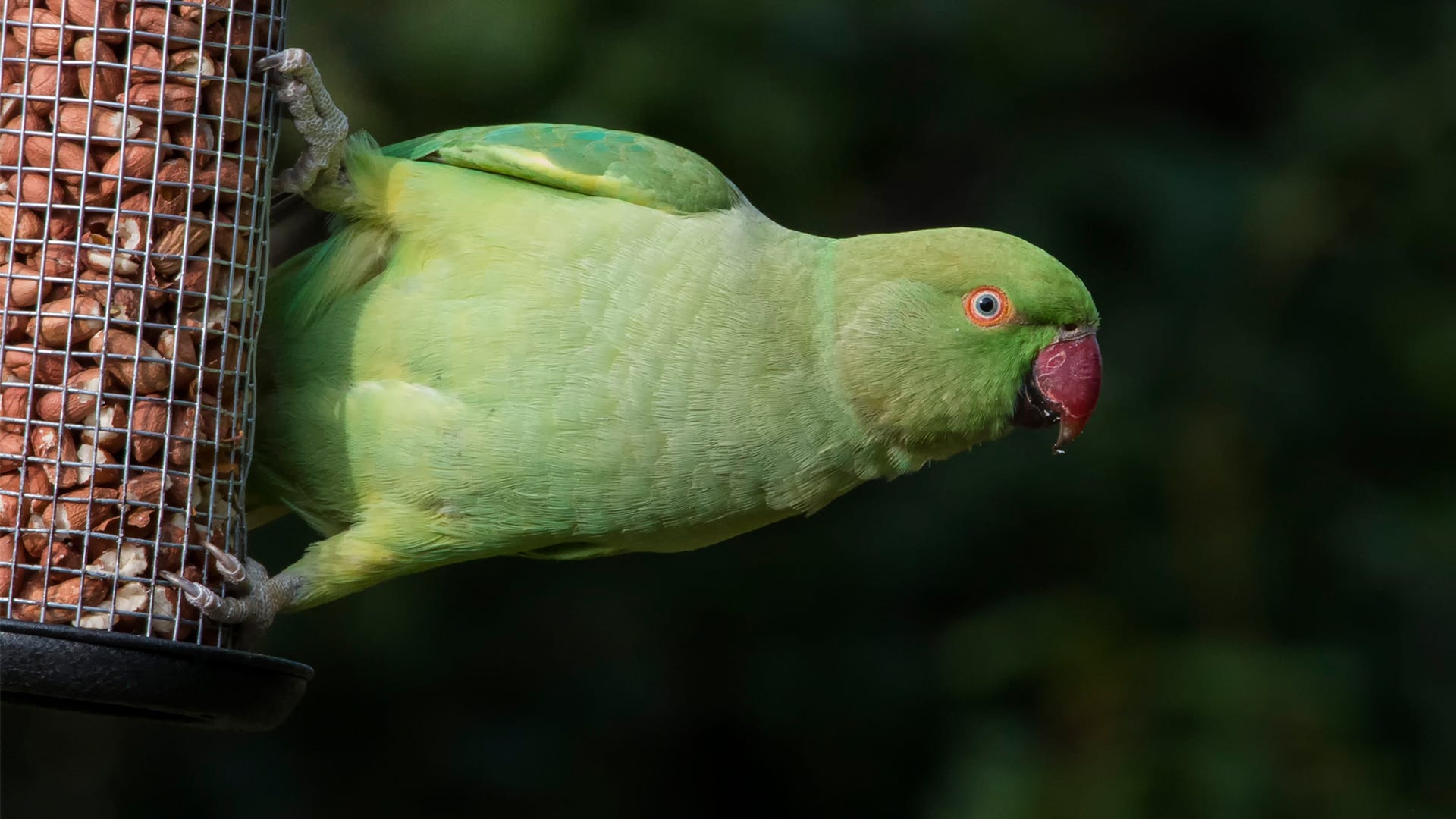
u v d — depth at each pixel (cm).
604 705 1321
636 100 1182
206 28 639
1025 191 1418
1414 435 1404
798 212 1256
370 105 1123
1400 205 1395
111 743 1213
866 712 1334
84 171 623
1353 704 1220
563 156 704
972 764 1204
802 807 1343
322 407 687
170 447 632
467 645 1277
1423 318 1393
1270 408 1347
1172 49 1509
